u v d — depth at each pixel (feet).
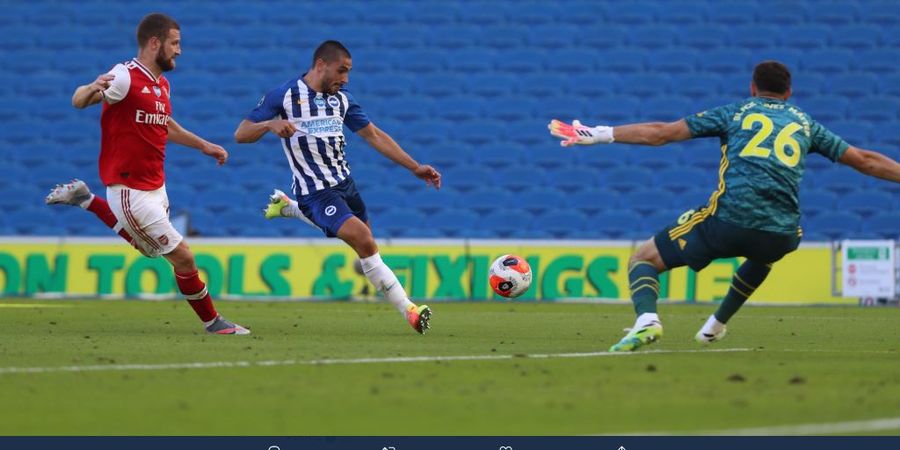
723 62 317.42
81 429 60.23
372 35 330.13
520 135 302.66
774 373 83.46
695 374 82.48
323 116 124.06
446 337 120.67
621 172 288.10
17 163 307.78
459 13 334.03
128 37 337.72
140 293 223.71
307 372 82.94
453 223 278.26
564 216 276.62
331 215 122.93
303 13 337.11
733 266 216.33
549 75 316.19
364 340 114.73
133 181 118.32
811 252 218.79
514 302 217.56
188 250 120.78
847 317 169.37
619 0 332.60
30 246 228.22
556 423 61.82
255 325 138.31
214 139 306.96
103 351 98.89
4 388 73.92
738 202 96.48
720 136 100.58
